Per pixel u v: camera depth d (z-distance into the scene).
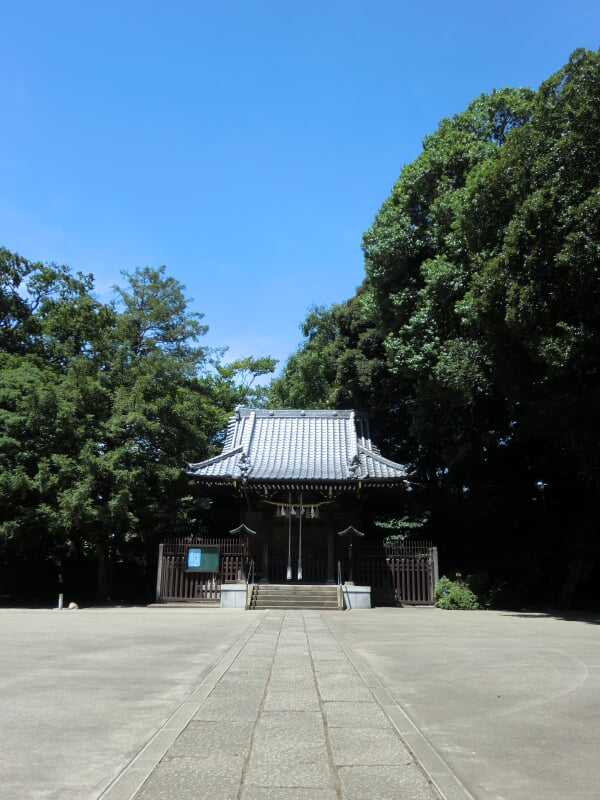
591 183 15.15
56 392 23.89
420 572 23.48
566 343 14.77
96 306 30.69
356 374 28.53
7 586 28.22
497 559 24.70
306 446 25.95
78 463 23.59
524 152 16.55
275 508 24.42
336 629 14.60
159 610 20.56
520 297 15.45
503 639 12.77
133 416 24.41
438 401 22.38
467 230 18.75
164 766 4.69
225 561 23.23
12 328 30.97
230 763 4.76
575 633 14.03
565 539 22.67
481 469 25.52
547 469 22.92
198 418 31.17
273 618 17.03
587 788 4.47
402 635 13.49
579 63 15.91
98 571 27.02
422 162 23.45
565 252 14.30
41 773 4.64
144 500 24.64
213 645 11.38
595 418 16.14
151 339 29.84
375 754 4.99
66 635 12.98
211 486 24.42
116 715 6.26
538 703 7.00
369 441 26.44
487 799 4.26
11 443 22.67
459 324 20.97
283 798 4.11
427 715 6.45
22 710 6.46
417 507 27.44
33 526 22.86
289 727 5.72
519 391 18.16
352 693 7.12
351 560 23.19
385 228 24.20
